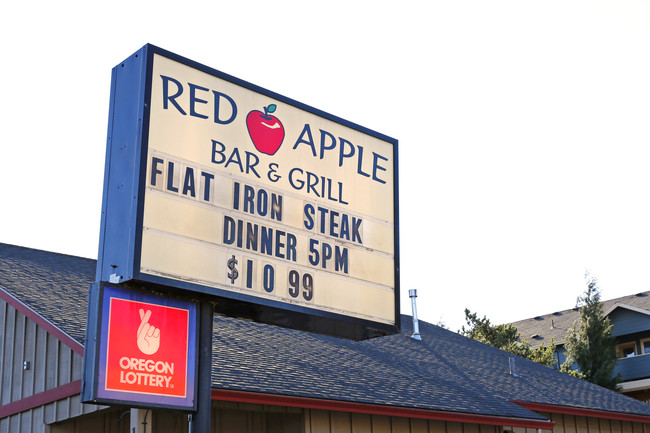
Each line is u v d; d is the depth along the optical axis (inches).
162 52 352.2
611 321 1556.3
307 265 387.9
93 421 491.5
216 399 451.2
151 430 445.4
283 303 370.3
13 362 512.4
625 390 1428.4
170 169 342.3
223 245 354.0
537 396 753.6
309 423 515.2
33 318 495.8
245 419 519.5
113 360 309.0
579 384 890.7
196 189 350.3
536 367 912.9
